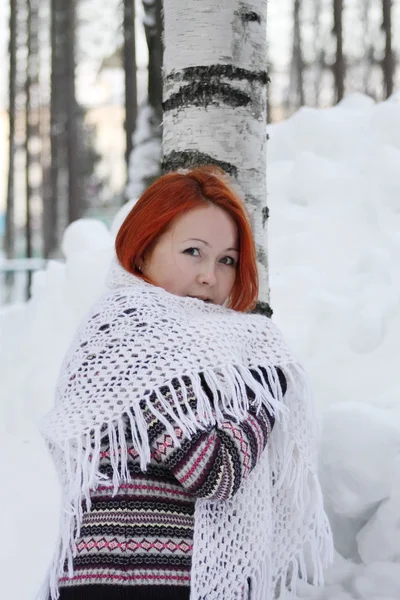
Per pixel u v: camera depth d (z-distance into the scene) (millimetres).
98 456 1506
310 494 1819
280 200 4969
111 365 1545
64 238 5176
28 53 22734
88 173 30453
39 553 3010
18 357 4625
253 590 1609
